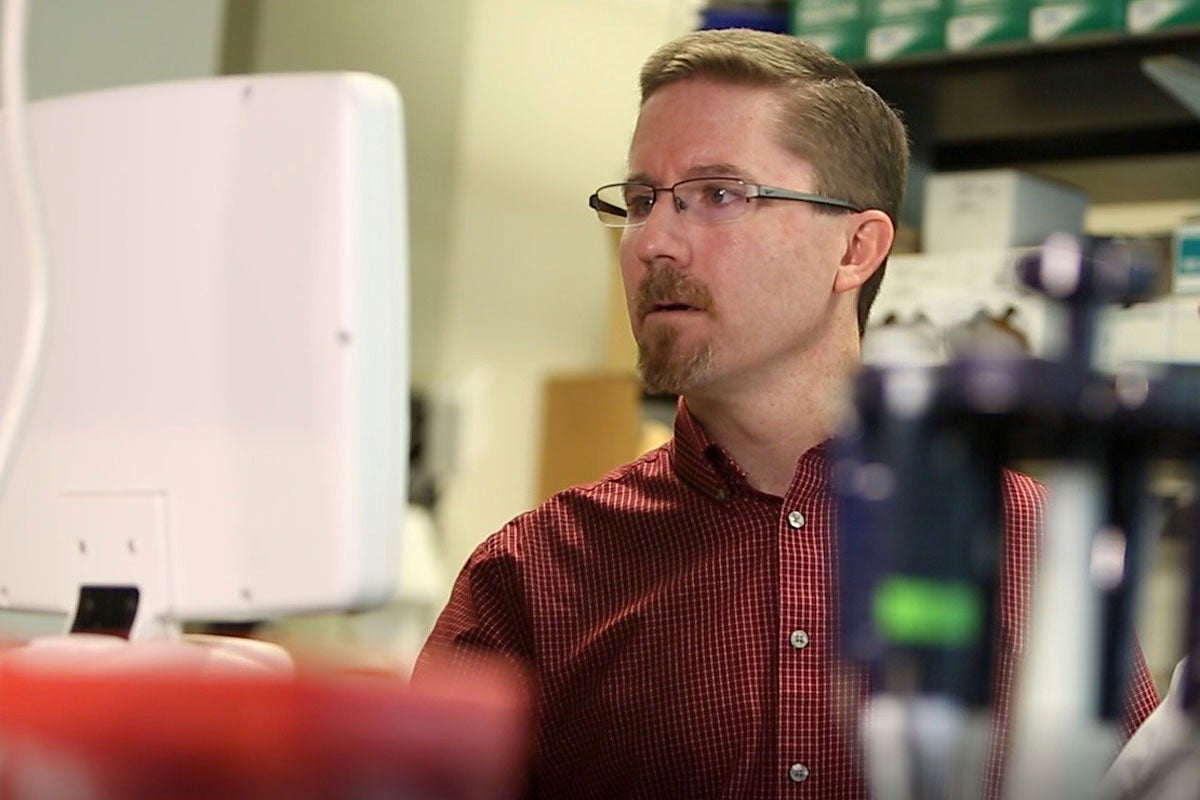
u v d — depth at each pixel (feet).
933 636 1.84
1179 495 1.95
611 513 5.38
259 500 3.00
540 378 13.66
